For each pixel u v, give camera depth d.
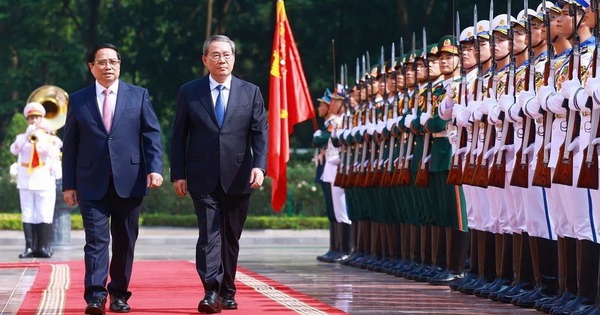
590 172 10.53
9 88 51.34
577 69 11.12
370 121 17.89
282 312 11.70
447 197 15.02
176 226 38.81
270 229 36.88
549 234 12.33
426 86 15.41
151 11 48.47
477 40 13.52
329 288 14.81
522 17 13.36
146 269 18.77
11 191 42.88
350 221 20.72
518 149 12.27
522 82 12.59
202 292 14.27
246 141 12.05
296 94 21.14
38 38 52.25
